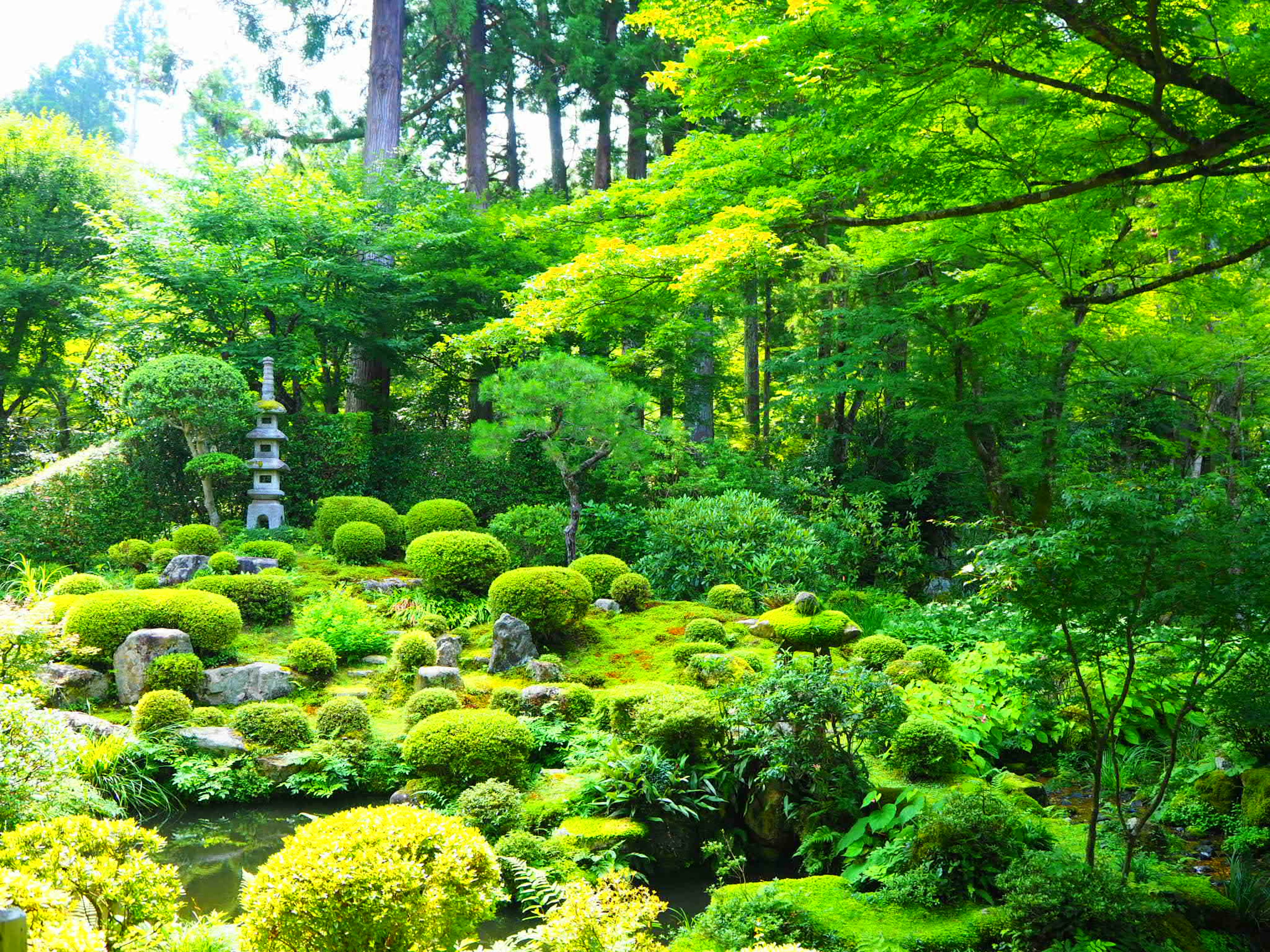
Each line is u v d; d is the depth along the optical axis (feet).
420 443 55.01
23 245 67.05
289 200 54.13
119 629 28.76
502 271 57.41
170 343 52.26
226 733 25.95
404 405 68.18
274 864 10.88
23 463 56.18
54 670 27.48
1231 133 16.94
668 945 17.33
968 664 29.89
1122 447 51.16
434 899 10.81
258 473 47.65
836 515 49.11
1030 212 24.25
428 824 11.60
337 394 64.03
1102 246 26.55
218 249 49.75
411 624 35.19
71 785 19.15
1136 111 19.98
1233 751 23.09
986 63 17.83
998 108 21.18
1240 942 16.39
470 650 33.45
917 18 16.35
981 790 21.58
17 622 24.27
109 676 28.37
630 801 22.33
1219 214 22.59
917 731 23.07
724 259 23.73
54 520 44.19
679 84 30.32
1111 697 26.55
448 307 58.03
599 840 20.92
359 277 53.67
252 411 46.26
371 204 56.54
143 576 36.65
